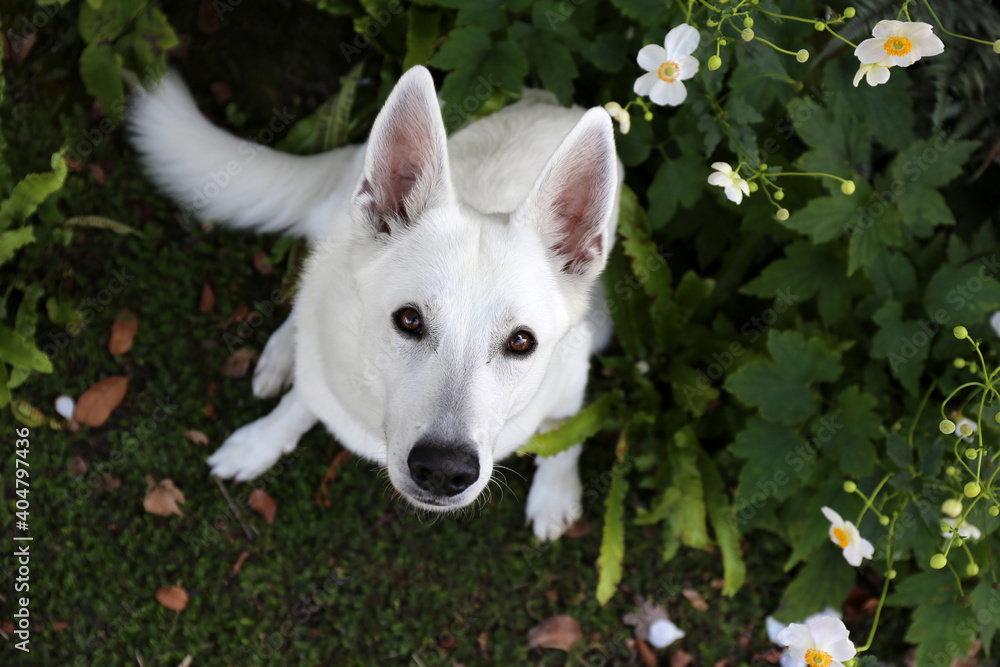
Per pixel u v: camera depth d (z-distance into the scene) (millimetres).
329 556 930
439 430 637
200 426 935
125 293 946
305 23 1004
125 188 958
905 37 684
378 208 682
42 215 896
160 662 877
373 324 679
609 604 958
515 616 944
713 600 972
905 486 807
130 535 898
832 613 892
